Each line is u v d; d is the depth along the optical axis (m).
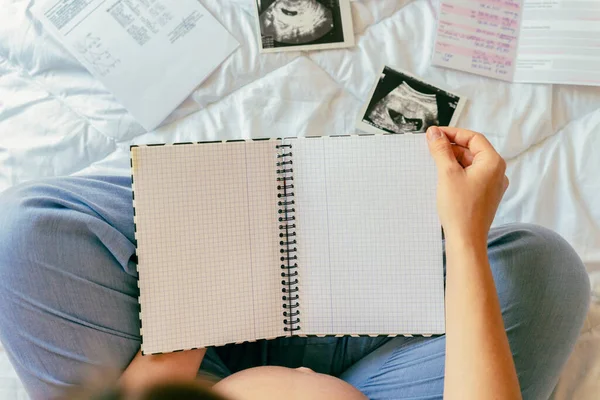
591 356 0.85
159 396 0.35
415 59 0.89
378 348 0.75
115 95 0.88
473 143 0.61
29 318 0.61
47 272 0.61
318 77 0.89
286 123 0.89
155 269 0.62
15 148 0.88
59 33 0.88
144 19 0.88
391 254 0.63
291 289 0.64
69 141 0.88
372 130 0.89
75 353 0.62
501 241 0.72
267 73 0.89
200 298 0.63
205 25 0.88
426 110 0.89
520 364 0.68
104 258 0.64
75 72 0.89
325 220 0.64
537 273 0.69
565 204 0.88
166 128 0.89
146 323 0.62
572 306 0.70
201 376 0.67
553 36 0.88
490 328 0.51
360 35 0.89
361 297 0.64
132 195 0.66
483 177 0.58
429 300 0.63
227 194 0.63
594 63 0.87
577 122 0.88
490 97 0.88
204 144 0.62
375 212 0.63
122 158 0.89
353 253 0.64
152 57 0.88
